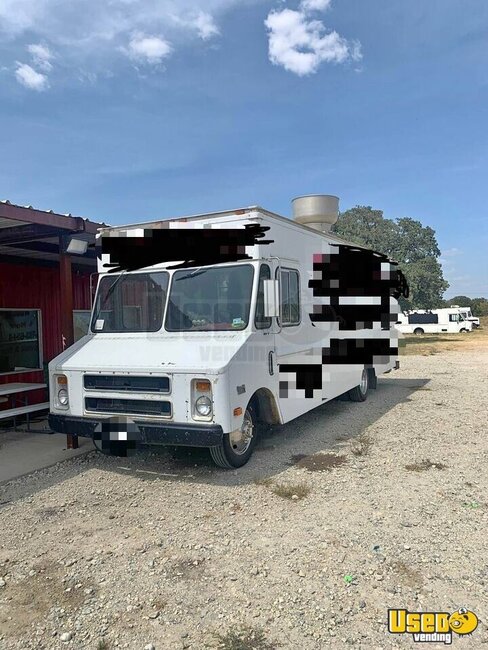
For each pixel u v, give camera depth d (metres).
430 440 6.97
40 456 6.33
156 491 5.11
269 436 7.27
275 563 3.66
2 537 4.16
